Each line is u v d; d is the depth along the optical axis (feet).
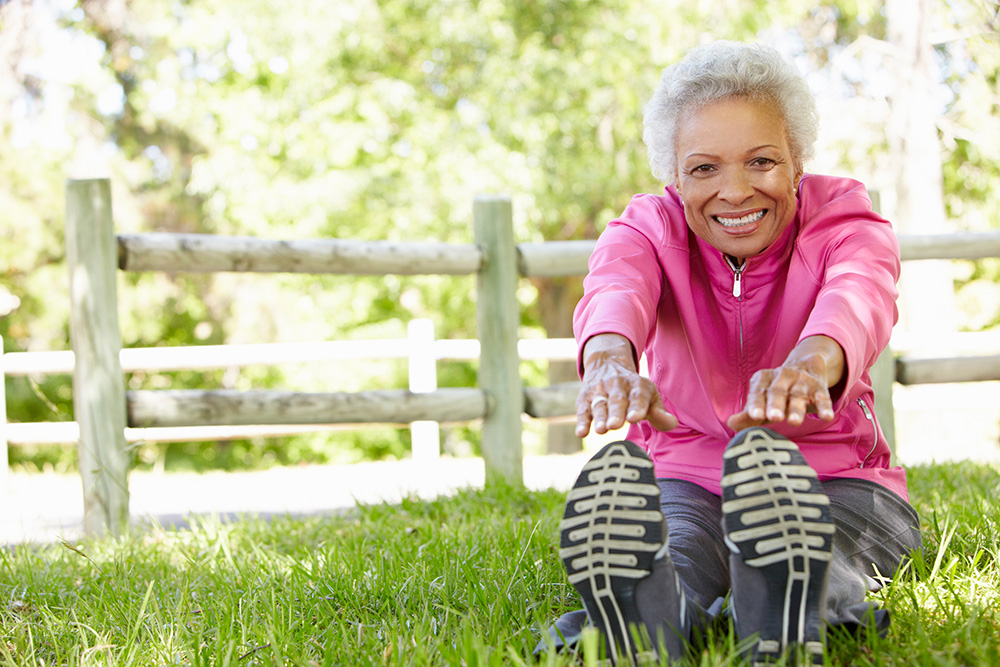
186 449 55.01
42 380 52.70
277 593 7.76
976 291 48.98
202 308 53.78
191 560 9.45
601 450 5.41
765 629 5.19
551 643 5.39
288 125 42.86
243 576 8.39
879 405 17.12
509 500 12.58
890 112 36.83
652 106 6.88
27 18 43.83
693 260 7.14
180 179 50.60
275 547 10.28
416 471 19.89
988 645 5.59
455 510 12.07
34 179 45.91
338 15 40.86
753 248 6.62
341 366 51.60
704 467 7.14
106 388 12.87
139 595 8.13
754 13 38.37
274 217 42.78
